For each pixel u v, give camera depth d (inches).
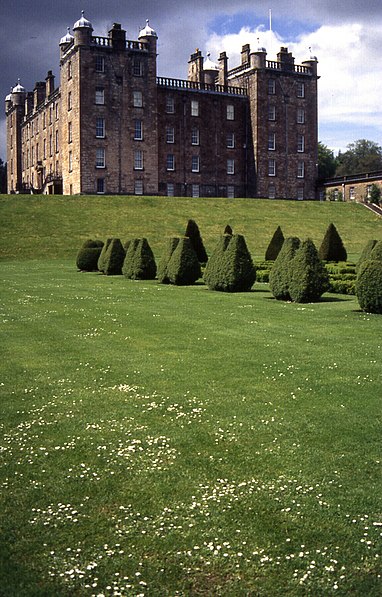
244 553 254.1
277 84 3528.5
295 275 920.9
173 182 3341.5
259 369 510.3
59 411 416.8
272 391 450.6
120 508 287.4
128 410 416.5
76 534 267.0
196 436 370.0
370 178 3284.9
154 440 363.9
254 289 1123.3
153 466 330.6
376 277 781.3
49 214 2293.3
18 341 641.6
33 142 4001.0
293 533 267.1
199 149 3410.4
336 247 1565.0
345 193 3462.1
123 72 3110.2
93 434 376.2
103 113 3078.2
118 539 263.6
